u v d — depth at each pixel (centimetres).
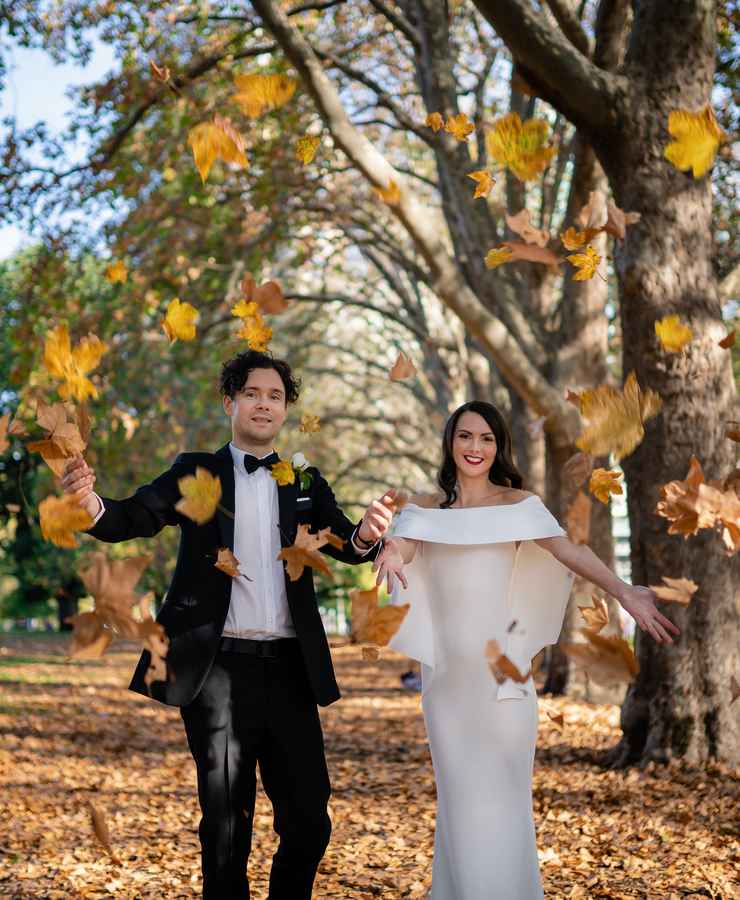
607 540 1463
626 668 235
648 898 459
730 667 796
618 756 840
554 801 710
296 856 380
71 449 275
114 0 1396
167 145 1518
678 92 790
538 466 1780
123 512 371
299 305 2628
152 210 1684
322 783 382
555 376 1423
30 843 633
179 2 1432
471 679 395
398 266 2522
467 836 382
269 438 402
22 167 1453
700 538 792
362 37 1759
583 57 780
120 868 563
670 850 550
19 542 4159
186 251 1791
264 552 386
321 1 1458
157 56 1445
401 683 1991
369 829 661
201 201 1719
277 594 384
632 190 801
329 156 1747
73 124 1492
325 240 2023
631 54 805
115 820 715
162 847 618
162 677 249
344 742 1168
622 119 793
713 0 795
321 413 2953
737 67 1112
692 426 788
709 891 464
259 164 1669
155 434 2086
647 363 797
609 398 257
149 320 1942
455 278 1121
